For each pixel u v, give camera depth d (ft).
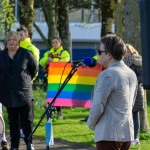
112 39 44.80
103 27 146.72
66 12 156.97
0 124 68.08
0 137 68.03
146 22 34.47
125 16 88.12
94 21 256.52
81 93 87.86
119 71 44.39
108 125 43.91
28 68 69.72
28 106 69.41
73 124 97.50
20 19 128.67
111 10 145.59
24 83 68.85
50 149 75.36
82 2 184.03
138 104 75.05
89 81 87.04
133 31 87.30
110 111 44.06
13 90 68.54
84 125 96.48
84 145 78.38
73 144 79.05
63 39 156.56
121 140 44.11
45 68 100.63
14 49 68.69
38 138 83.97
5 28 146.00
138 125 76.79
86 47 286.05
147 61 34.50
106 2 145.59
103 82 43.80
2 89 68.90
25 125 69.77
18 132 71.26
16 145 71.31
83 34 284.61
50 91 88.28
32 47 84.43
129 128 44.65
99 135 44.11
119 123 44.04
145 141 80.94
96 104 43.68
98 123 44.45
